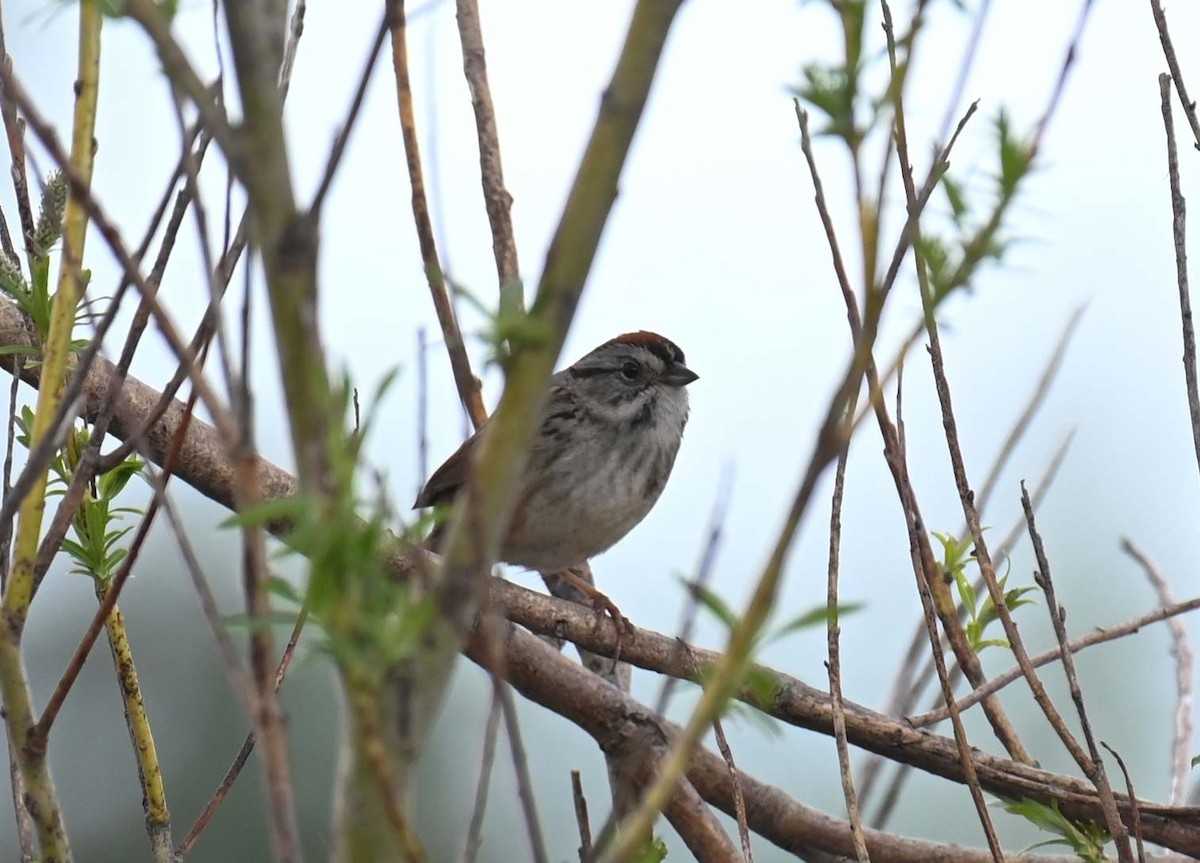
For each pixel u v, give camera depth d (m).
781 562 3.42
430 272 3.77
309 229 3.23
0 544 6.07
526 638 8.41
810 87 3.53
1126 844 6.17
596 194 3.43
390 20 4.08
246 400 3.66
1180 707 8.62
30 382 7.98
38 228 6.25
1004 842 12.98
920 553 6.77
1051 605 6.50
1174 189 6.77
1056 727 6.35
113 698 14.01
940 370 6.54
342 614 3.17
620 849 3.43
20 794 6.39
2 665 5.30
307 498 3.18
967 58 4.64
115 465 6.62
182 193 5.63
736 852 7.89
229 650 3.98
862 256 3.44
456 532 3.42
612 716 8.39
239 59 3.25
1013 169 3.70
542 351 3.40
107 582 6.75
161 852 6.48
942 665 6.27
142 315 5.57
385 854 3.29
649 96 3.45
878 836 8.28
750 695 6.32
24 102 3.85
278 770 3.60
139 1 3.27
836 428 3.39
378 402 3.36
